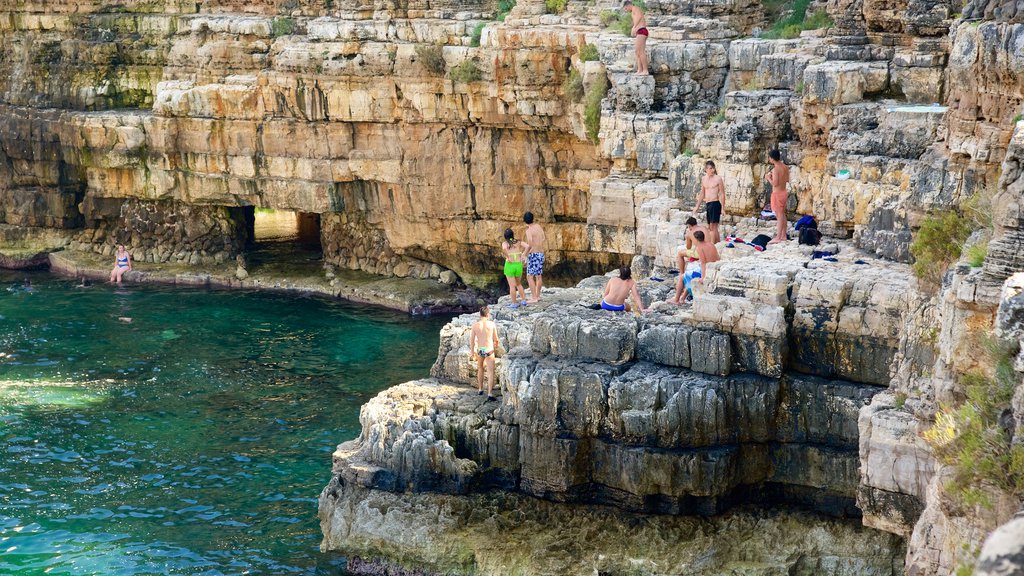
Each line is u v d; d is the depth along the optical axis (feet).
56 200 197.57
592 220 139.13
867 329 88.58
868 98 110.93
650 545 90.48
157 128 185.16
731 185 116.67
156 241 193.57
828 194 106.52
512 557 91.56
